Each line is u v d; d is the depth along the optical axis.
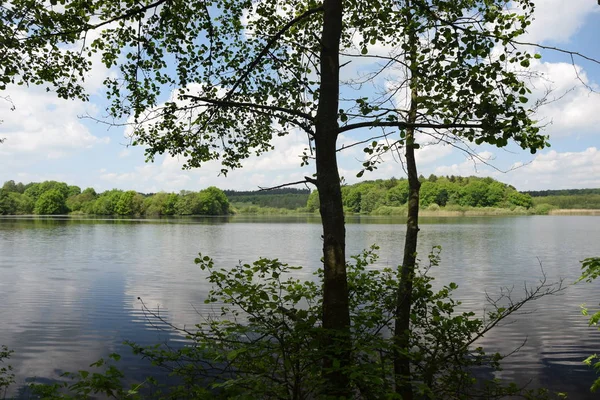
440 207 143.88
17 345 11.40
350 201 148.75
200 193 154.75
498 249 37.03
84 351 10.92
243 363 4.38
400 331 5.80
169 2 5.55
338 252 4.46
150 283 20.69
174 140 6.20
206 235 56.44
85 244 42.91
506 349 11.03
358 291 6.09
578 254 33.44
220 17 6.93
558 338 11.84
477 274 23.64
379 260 28.58
